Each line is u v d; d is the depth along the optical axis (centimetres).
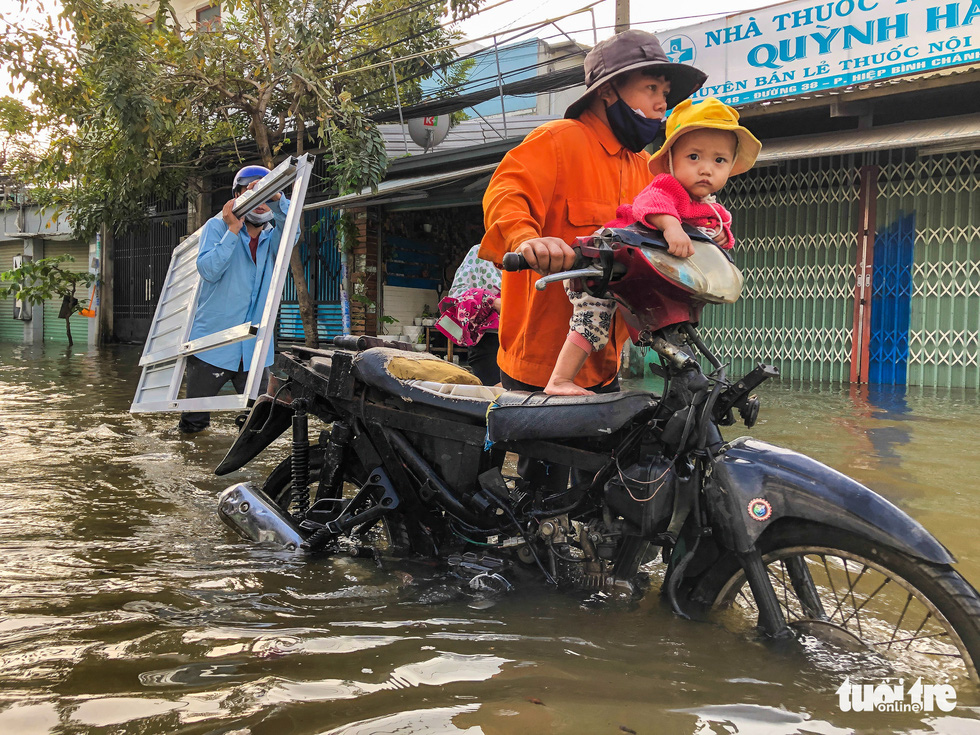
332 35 1213
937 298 880
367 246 1295
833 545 199
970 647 180
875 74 814
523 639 209
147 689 180
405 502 272
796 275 963
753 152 227
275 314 350
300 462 304
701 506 217
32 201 2002
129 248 1838
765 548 210
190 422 559
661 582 257
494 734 159
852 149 785
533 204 260
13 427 596
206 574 265
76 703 172
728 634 212
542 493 255
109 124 1146
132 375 1052
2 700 174
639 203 220
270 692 178
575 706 172
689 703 173
